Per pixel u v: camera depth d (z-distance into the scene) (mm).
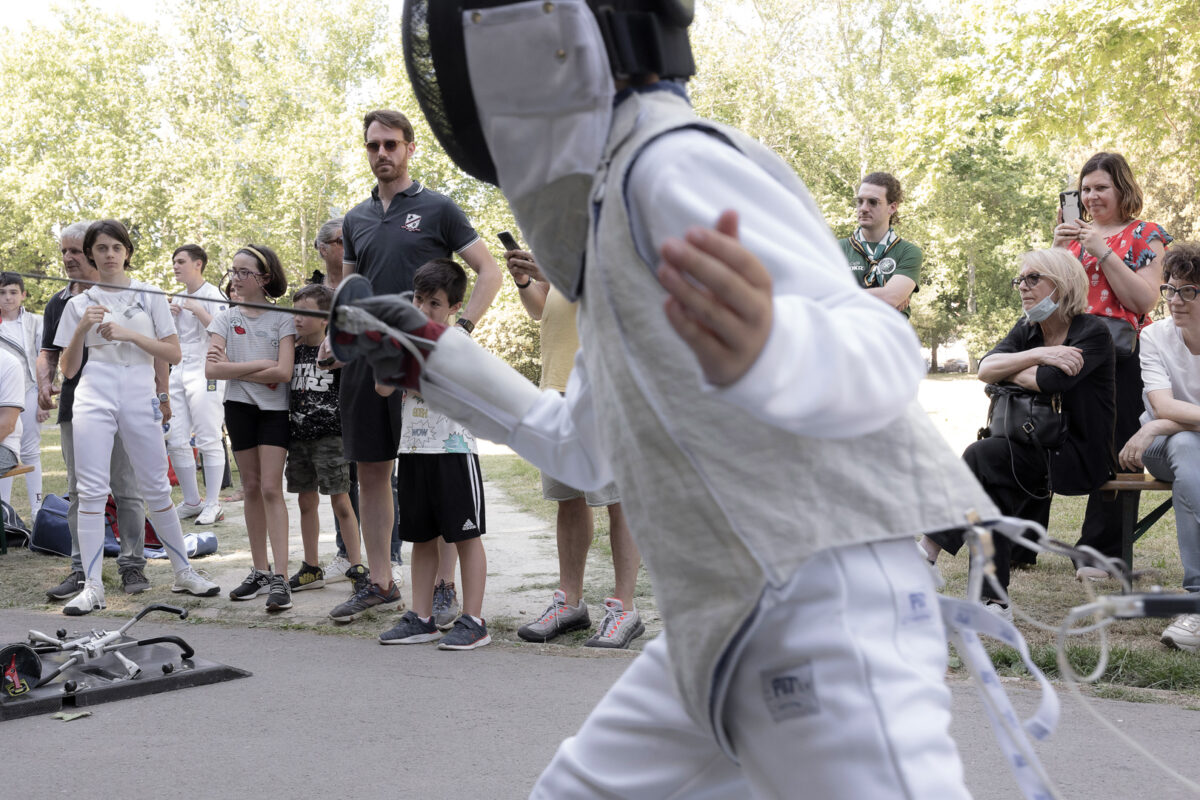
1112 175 5762
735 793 1562
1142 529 5570
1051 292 4898
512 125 1358
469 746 3443
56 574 6703
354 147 30703
